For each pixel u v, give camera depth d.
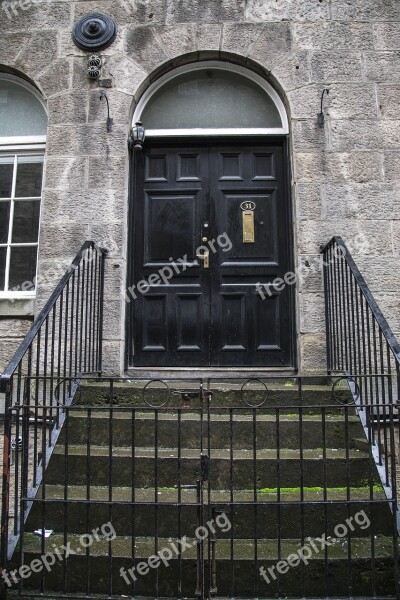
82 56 5.00
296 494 3.22
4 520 2.89
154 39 5.00
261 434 3.61
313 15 4.98
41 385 4.38
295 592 2.83
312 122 4.80
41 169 5.13
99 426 3.70
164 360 4.84
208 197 5.04
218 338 4.86
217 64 5.11
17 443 3.04
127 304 4.82
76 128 4.87
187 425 3.64
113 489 3.35
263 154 5.11
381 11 4.97
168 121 5.20
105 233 4.70
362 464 3.37
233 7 5.02
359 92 4.84
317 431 3.62
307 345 4.48
